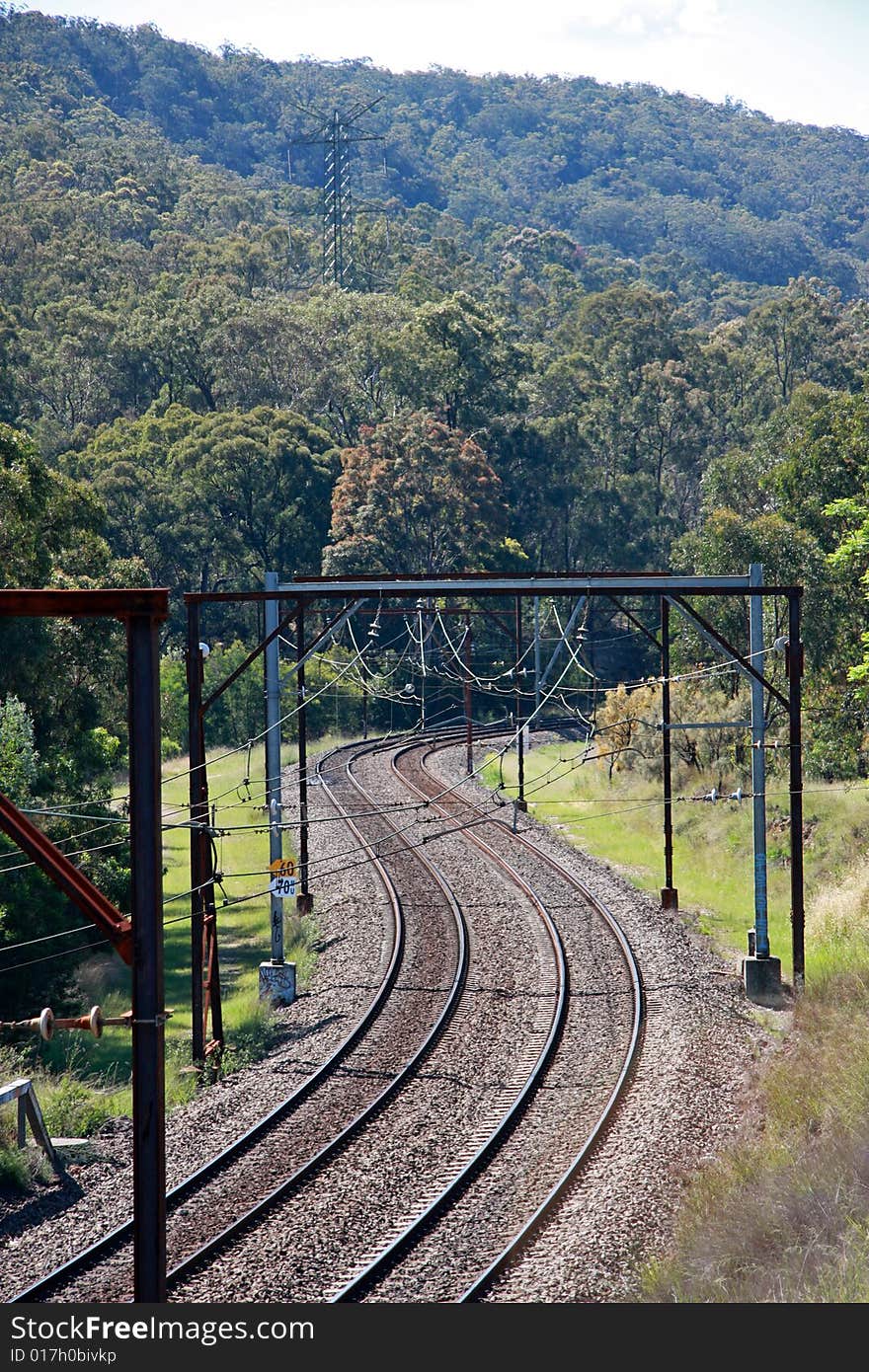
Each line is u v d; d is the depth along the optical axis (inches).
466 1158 1535.4
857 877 2800.2
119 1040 2253.9
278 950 2348.7
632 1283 1176.2
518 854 3383.4
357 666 6122.1
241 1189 1466.5
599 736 4751.5
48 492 3228.3
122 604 889.5
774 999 2204.7
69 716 3280.0
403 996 2241.6
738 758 4215.1
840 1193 1213.1
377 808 4050.2
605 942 2522.1
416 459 7140.8
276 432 7672.2
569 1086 1777.8
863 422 4520.2
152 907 912.3
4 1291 1222.9
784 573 4325.8
